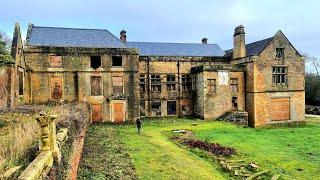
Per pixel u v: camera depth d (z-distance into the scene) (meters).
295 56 38.25
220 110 36.59
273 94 37.12
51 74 31.75
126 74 33.84
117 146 20.92
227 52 45.25
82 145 17.03
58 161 7.97
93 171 14.48
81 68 32.56
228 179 15.82
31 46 31.12
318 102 64.19
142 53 40.16
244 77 37.69
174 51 42.12
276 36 37.28
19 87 27.88
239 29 38.81
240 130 31.03
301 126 37.81
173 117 38.41
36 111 17.58
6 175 6.00
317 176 16.47
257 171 17.12
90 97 32.81
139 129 27.39
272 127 36.50
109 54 33.34
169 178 15.07
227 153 20.52
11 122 12.88
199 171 16.55
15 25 28.17
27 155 7.80
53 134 8.04
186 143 23.56
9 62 23.53
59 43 33.25
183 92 39.12
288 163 18.70
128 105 33.84
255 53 37.47
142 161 17.62
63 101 30.92
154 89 38.25
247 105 37.44
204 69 35.91
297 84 38.38
